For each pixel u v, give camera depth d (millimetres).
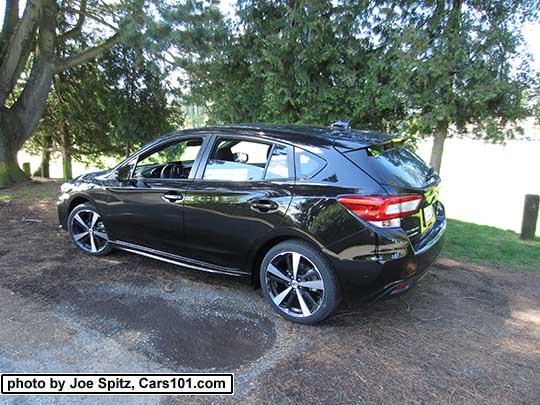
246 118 7512
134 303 3314
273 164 3102
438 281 3998
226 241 3277
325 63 6570
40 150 15234
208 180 3395
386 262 2674
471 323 3156
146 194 3746
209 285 3697
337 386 2363
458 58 5371
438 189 3273
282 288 3127
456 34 5461
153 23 7082
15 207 6824
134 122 13328
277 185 3016
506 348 2812
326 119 6695
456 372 2521
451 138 6344
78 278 3766
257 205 3055
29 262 4121
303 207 2855
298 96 6641
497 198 10062
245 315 3166
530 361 2664
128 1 7508
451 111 5527
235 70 7473
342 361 2605
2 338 2742
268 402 2227
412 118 6043
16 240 4852
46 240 4871
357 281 2756
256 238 3104
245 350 2703
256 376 2438
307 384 2375
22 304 3225
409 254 2748
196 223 3416
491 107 5637
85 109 13383
